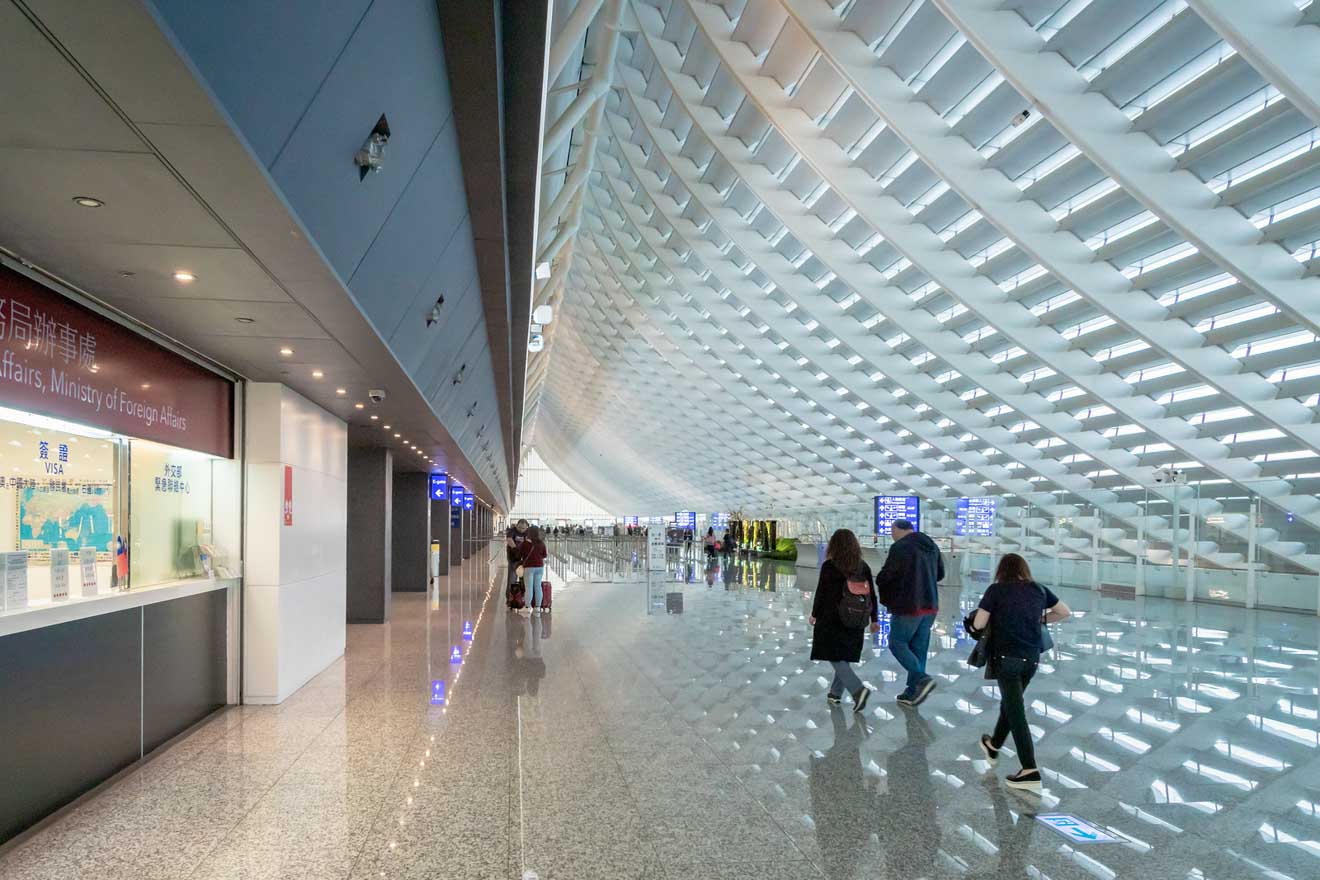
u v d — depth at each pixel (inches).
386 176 190.1
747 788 222.5
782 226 755.4
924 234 638.5
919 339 783.7
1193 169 459.8
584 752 258.8
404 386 353.4
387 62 153.5
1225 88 403.2
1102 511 861.8
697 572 1222.9
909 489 1339.8
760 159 641.6
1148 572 802.8
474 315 399.2
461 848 182.9
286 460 345.1
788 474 1815.9
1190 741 266.4
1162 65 404.8
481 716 307.4
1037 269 642.2
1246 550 699.4
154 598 261.6
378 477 629.3
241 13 104.2
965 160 517.0
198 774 238.7
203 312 231.0
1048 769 237.8
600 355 1440.7
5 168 132.1
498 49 175.6
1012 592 230.2
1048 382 813.2
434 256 269.4
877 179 601.6
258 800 215.6
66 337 209.5
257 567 334.0
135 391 249.3
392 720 302.7
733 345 1109.1
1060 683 362.0
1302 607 647.1
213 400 314.0
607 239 970.1
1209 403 712.4
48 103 109.9
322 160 156.0
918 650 327.9
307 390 360.8
